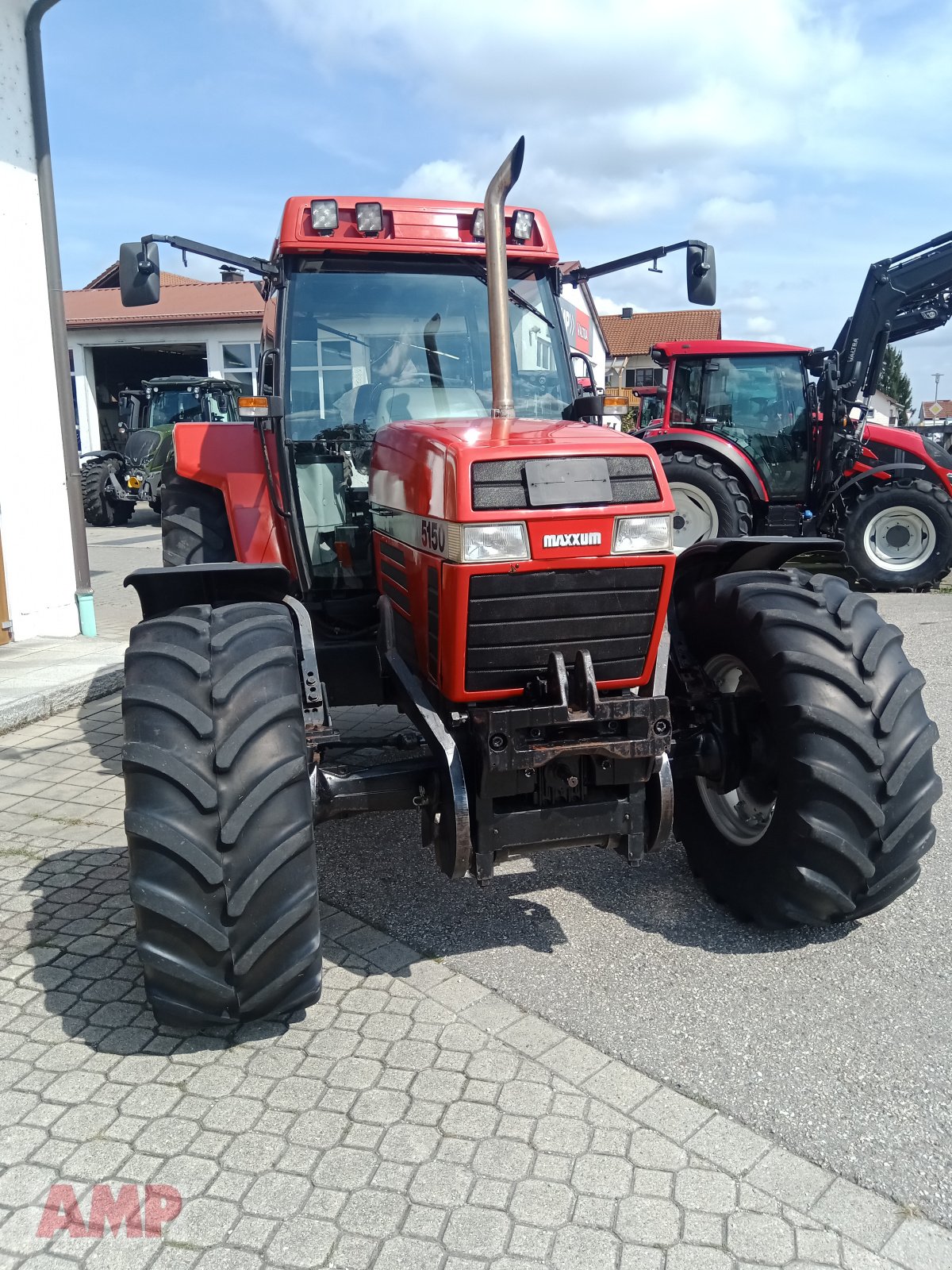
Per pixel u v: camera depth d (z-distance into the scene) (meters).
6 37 6.06
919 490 8.89
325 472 3.57
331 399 3.57
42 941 3.02
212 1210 1.96
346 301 3.59
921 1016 2.57
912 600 8.72
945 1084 2.30
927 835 2.74
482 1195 1.98
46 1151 2.12
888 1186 1.99
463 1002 2.66
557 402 3.71
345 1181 2.03
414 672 2.88
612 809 2.65
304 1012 2.63
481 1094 2.29
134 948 2.98
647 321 43.16
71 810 4.12
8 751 4.89
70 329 23.23
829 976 2.77
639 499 2.54
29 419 6.49
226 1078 2.36
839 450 9.07
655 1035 2.50
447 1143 2.13
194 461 4.01
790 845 2.73
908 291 8.85
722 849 3.11
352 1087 2.32
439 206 3.60
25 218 6.33
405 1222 1.92
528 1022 2.56
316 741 2.67
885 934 3.01
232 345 23.38
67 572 6.88
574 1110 2.22
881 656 2.76
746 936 3.01
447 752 2.53
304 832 2.33
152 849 2.25
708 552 3.19
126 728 2.35
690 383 9.46
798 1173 2.03
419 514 2.68
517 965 2.85
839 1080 2.31
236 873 2.25
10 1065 2.42
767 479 9.41
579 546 2.48
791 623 2.81
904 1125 2.17
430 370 3.64
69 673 5.81
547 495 2.44
